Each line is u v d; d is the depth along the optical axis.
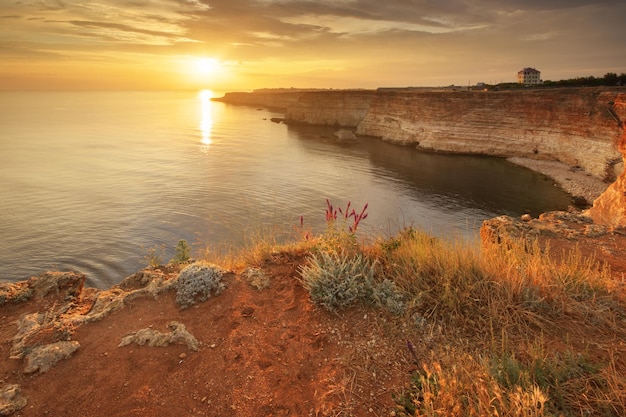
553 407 3.18
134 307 5.19
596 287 5.46
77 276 5.92
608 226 10.41
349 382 3.78
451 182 43.78
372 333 4.53
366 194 39.00
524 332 4.48
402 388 3.67
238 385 3.77
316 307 5.09
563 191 38.62
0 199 36.31
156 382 3.82
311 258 6.40
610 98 42.12
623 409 3.11
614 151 39.81
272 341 4.45
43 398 3.63
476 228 29.12
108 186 41.19
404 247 6.33
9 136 85.25
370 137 82.44
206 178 44.75
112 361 4.11
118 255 24.73
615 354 4.03
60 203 35.16
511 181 43.25
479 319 4.61
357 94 101.31
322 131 94.19
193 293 5.35
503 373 3.51
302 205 34.72
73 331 4.64
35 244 26.44
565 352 3.83
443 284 5.09
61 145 72.06
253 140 78.94
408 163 54.75
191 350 4.29
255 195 37.69
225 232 27.05
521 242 7.66
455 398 3.21
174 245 25.80
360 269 5.66
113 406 3.52
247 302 5.27
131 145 72.12
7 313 5.13
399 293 5.20
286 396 3.63
